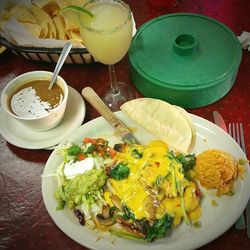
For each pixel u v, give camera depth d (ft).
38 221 1.32
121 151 1.39
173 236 1.20
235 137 1.44
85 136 1.44
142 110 1.48
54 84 1.51
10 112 1.42
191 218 1.23
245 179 1.26
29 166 1.45
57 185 1.31
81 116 1.51
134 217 1.20
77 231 1.20
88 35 1.38
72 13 1.42
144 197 1.23
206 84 1.47
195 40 1.55
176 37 1.58
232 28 1.80
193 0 1.92
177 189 1.24
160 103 1.48
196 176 1.32
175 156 1.34
